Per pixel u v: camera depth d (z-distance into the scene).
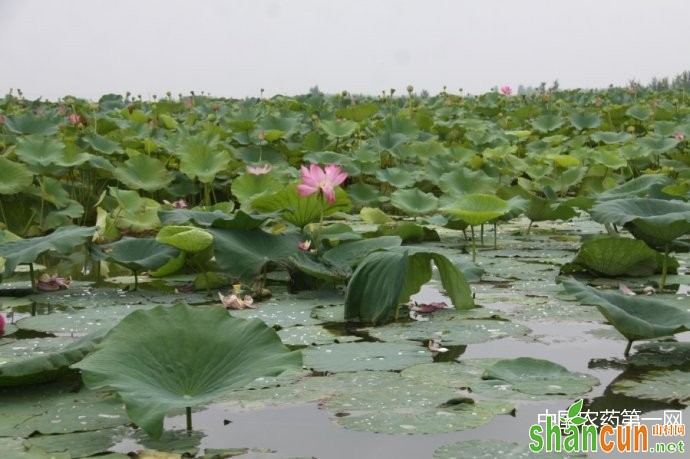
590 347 3.39
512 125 15.08
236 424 2.48
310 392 2.77
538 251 6.14
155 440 2.30
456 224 6.37
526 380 2.86
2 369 2.72
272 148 10.35
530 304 4.26
